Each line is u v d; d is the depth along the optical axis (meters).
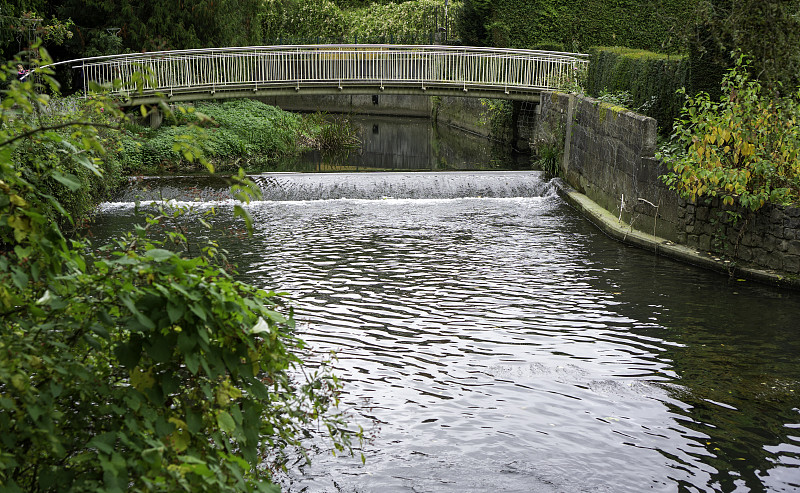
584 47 29.30
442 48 25.42
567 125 20.27
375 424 6.83
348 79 24.72
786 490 5.82
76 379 3.39
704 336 9.30
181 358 3.45
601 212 16.50
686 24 12.66
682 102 15.55
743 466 6.19
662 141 15.60
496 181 19.77
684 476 6.02
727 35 12.41
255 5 30.98
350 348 8.78
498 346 8.92
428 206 18.00
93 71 24.86
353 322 9.71
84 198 13.24
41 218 3.06
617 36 29.03
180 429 3.31
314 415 4.52
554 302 10.66
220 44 27.70
